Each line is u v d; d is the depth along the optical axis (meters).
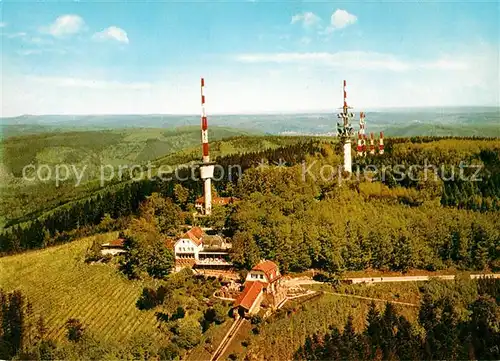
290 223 144.62
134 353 97.31
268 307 112.62
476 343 103.94
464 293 121.12
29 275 139.88
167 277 132.00
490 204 155.38
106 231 186.38
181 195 199.25
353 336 101.56
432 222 144.25
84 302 121.50
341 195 169.62
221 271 136.50
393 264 136.00
